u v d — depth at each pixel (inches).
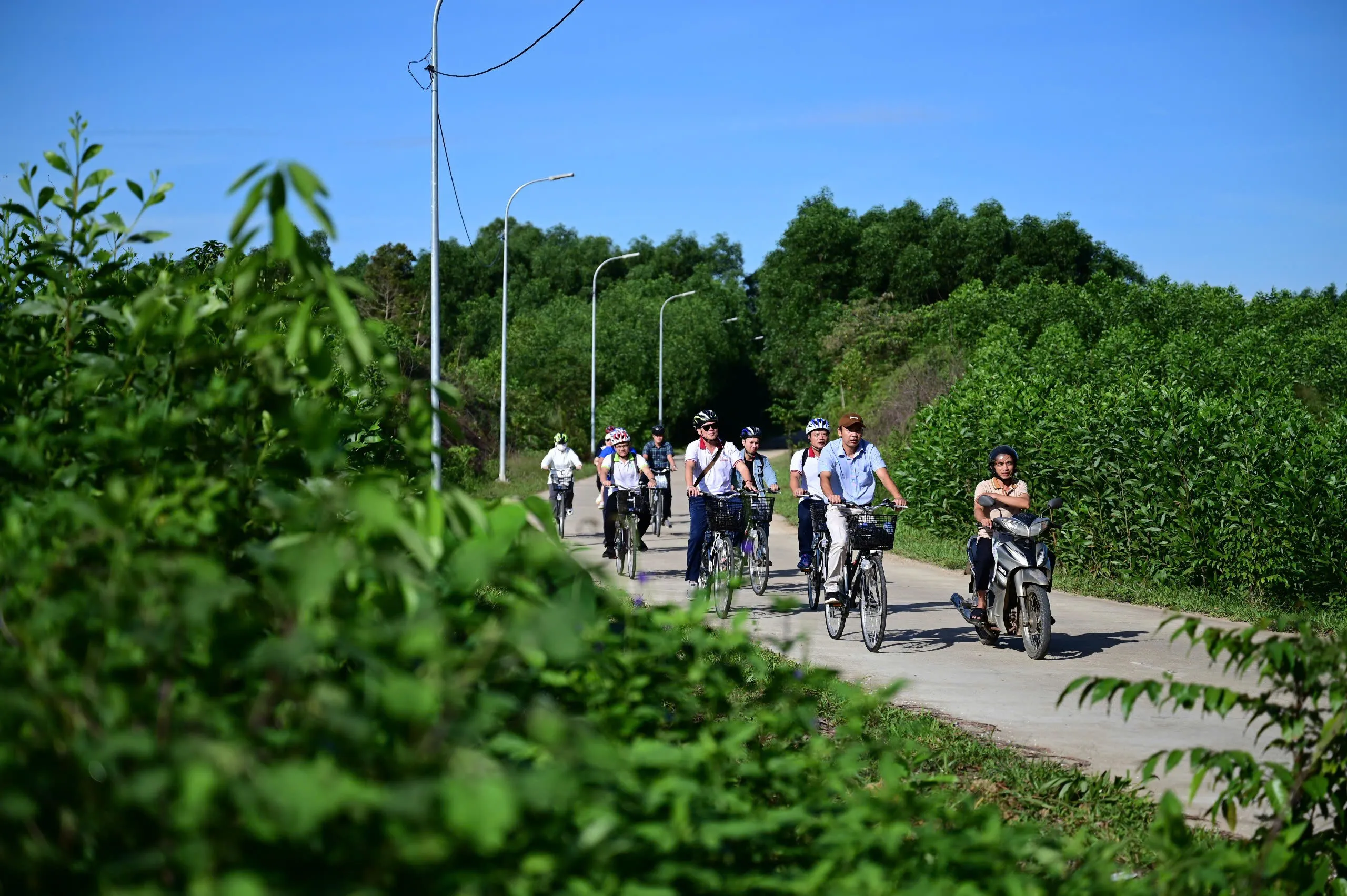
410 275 2578.7
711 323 3518.7
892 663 356.5
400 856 60.0
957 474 762.2
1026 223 2623.0
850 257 2802.7
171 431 89.9
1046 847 109.8
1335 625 414.0
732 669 120.4
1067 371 1036.5
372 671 67.5
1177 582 514.3
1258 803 117.8
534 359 2322.8
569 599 89.7
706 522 469.7
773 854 101.5
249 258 82.6
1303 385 996.6
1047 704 296.8
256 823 57.1
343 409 114.7
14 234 140.3
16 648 70.7
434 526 78.4
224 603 65.6
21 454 90.4
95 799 64.5
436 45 823.7
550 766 68.7
